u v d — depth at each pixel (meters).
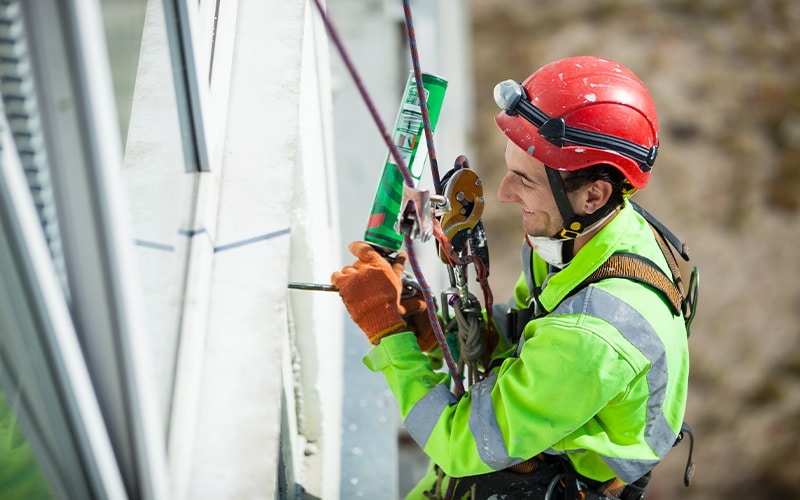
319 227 2.25
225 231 1.54
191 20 1.36
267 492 1.29
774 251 6.14
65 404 0.96
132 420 1.05
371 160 3.97
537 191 1.71
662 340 1.65
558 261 1.80
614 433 1.72
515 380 1.65
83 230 0.91
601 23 7.79
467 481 1.89
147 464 1.10
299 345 2.13
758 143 6.89
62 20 0.81
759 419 5.18
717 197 6.45
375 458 2.73
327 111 2.54
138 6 1.24
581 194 1.68
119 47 1.17
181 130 1.41
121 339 0.98
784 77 7.48
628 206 1.81
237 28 1.76
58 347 0.91
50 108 0.86
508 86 1.67
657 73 7.41
